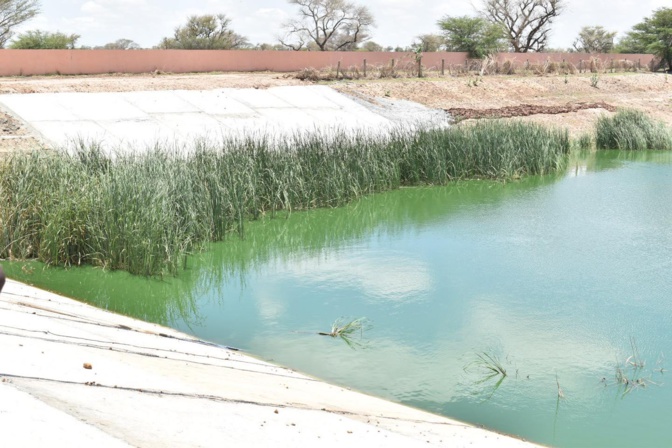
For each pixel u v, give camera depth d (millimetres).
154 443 2602
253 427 3154
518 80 28469
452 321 6684
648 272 8195
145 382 3512
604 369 5609
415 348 6039
